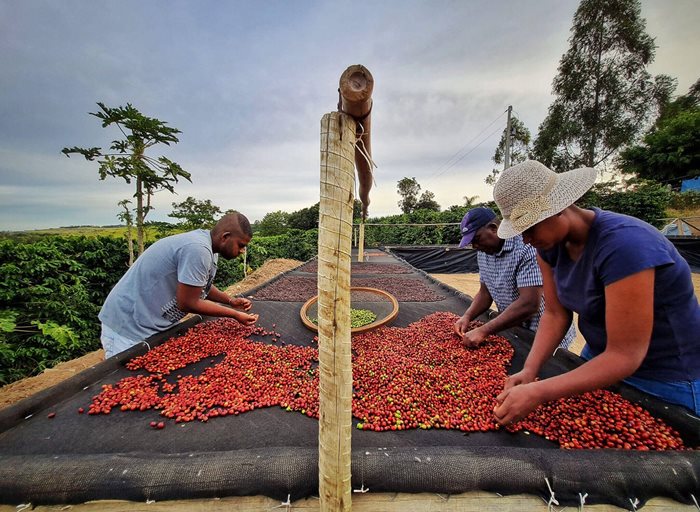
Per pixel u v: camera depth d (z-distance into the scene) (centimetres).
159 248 264
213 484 110
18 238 512
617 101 2531
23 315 466
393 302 380
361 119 101
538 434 145
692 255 1238
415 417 157
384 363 215
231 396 178
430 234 1902
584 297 148
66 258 531
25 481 109
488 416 157
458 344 252
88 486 109
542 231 139
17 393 357
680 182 2234
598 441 137
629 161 2475
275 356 230
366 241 2020
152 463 114
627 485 109
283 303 397
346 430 104
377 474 111
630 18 2445
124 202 594
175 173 612
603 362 126
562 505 109
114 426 154
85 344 521
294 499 112
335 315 101
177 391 188
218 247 285
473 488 111
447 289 485
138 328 264
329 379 102
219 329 285
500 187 146
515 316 239
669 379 148
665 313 137
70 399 176
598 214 139
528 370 169
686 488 109
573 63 2644
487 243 257
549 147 2720
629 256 120
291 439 145
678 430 141
